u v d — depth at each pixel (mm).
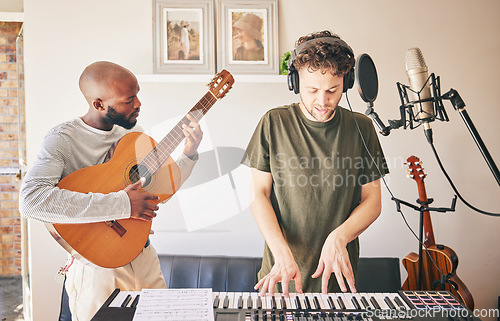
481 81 2619
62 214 2012
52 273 2588
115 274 2191
